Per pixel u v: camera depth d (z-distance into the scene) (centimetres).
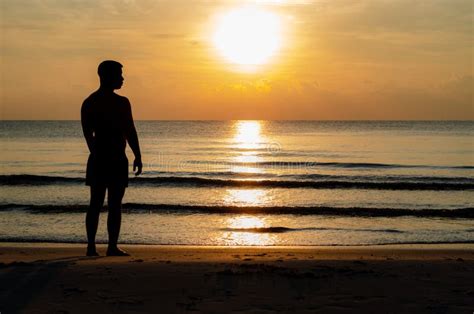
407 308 440
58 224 1310
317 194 2047
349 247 1054
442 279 555
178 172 2941
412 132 9462
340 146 5425
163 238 1157
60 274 556
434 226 1338
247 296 474
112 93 696
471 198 1941
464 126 13975
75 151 4519
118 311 423
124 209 1562
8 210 1515
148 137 8100
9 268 585
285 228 1299
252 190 2158
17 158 3828
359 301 461
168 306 438
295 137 7825
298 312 424
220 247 1034
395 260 713
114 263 633
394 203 1817
